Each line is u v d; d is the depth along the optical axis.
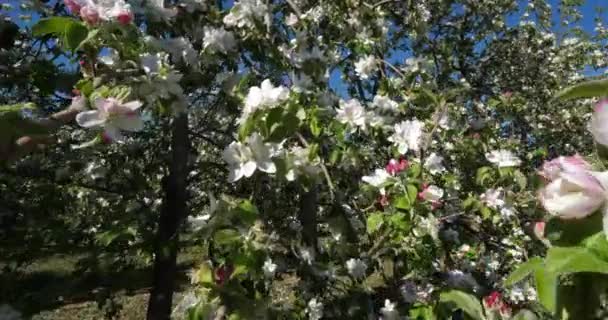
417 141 2.22
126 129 1.23
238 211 1.36
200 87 2.32
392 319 1.92
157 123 3.15
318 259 2.10
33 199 2.63
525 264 0.50
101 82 1.29
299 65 2.15
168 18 1.72
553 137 5.26
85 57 1.36
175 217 2.59
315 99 1.91
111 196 2.88
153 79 1.39
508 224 2.67
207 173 3.13
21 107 0.95
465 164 2.87
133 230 2.19
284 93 1.42
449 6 4.91
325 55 2.48
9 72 1.90
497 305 1.44
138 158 3.07
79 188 2.93
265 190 2.21
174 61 1.94
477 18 5.27
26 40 2.34
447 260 2.31
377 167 2.46
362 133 2.22
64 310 5.38
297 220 2.34
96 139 1.31
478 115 3.82
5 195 2.52
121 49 1.33
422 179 2.00
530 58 6.01
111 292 2.68
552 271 0.43
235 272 1.32
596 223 0.45
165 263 2.61
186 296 1.48
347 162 1.98
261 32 2.11
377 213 1.86
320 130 1.78
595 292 0.46
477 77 5.50
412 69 2.73
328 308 1.99
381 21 2.86
